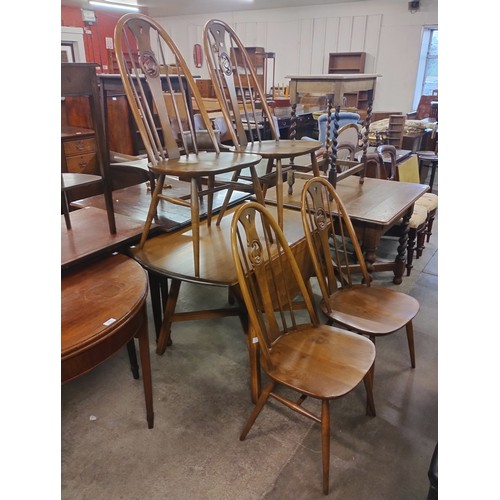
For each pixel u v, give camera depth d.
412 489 1.37
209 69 1.94
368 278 1.87
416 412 1.69
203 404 1.73
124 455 1.49
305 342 1.46
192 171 1.49
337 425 1.62
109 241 1.72
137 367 1.86
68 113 3.59
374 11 6.70
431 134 4.72
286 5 7.29
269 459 1.48
